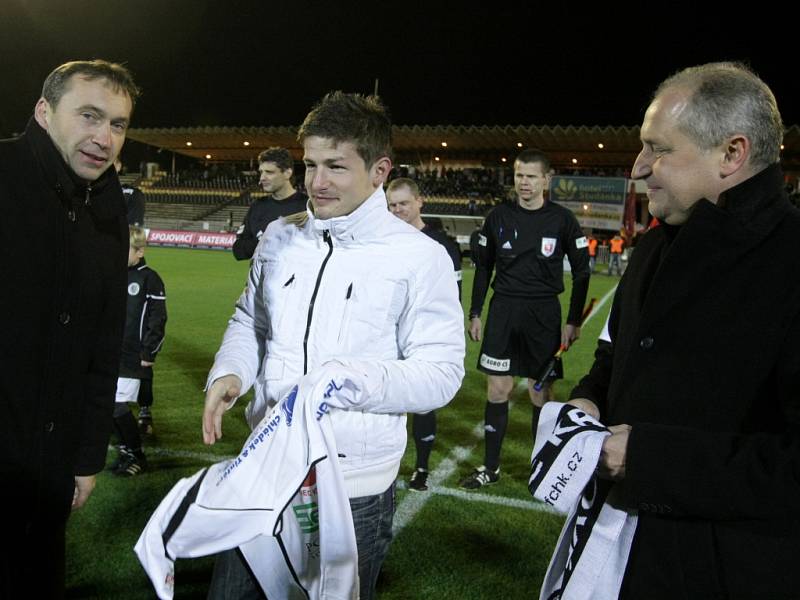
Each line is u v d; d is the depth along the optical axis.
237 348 1.86
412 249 1.70
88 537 3.08
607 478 1.36
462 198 31.55
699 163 1.30
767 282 1.23
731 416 1.26
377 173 1.66
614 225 25.25
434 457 4.46
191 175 38.19
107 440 2.05
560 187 25.77
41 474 1.78
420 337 1.71
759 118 1.27
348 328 1.66
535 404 4.41
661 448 1.24
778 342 1.21
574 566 1.38
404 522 3.39
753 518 1.20
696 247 1.27
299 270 1.71
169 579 1.51
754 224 1.25
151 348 4.04
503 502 3.69
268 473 1.47
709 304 1.27
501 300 4.24
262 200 4.97
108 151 1.77
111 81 1.74
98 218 1.90
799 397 1.17
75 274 1.79
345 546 1.47
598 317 11.55
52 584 1.91
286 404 1.50
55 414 1.81
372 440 1.64
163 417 5.02
